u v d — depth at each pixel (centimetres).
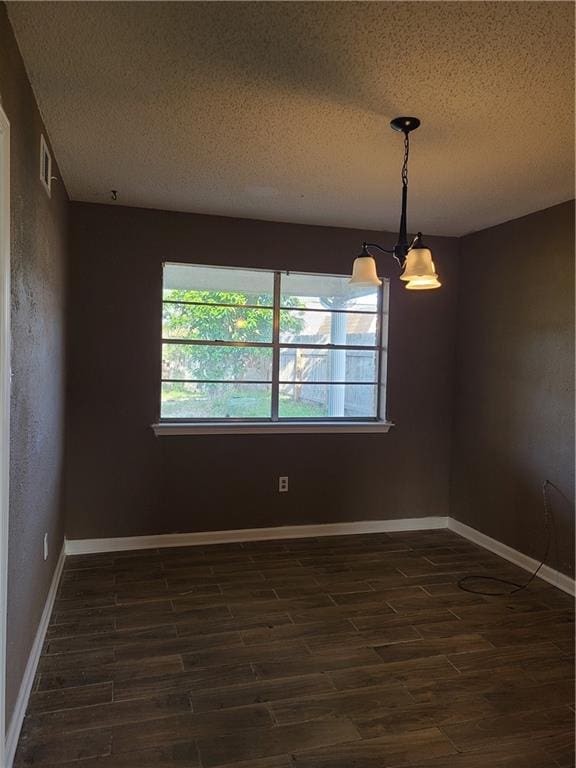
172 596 315
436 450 458
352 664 249
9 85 171
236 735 200
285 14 167
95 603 303
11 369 176
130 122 244
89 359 380
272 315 423
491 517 409
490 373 413
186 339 405
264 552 391
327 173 305
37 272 229
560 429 346
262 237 409
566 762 190
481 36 175
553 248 355
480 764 189
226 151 276
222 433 408
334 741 198
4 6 162
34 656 234
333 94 216
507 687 234
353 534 438
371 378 449
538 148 265
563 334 344
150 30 176
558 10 162
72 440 379
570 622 294
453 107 224
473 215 383
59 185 306
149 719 207
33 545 230
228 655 253
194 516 405
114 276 383
